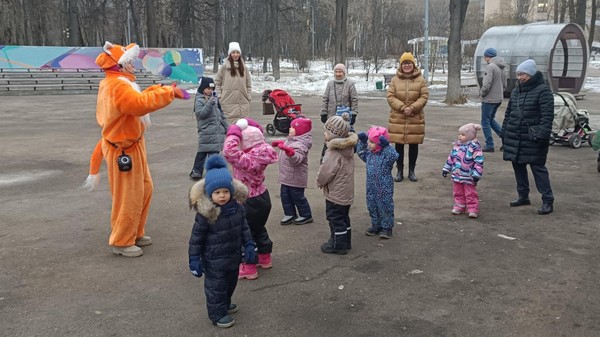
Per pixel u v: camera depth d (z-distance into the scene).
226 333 3.53
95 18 46.50
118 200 4.82
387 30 64.81
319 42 78.44
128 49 4.78
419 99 7.52
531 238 5.36
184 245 5.22
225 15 62.47
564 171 8.51
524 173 6.46
